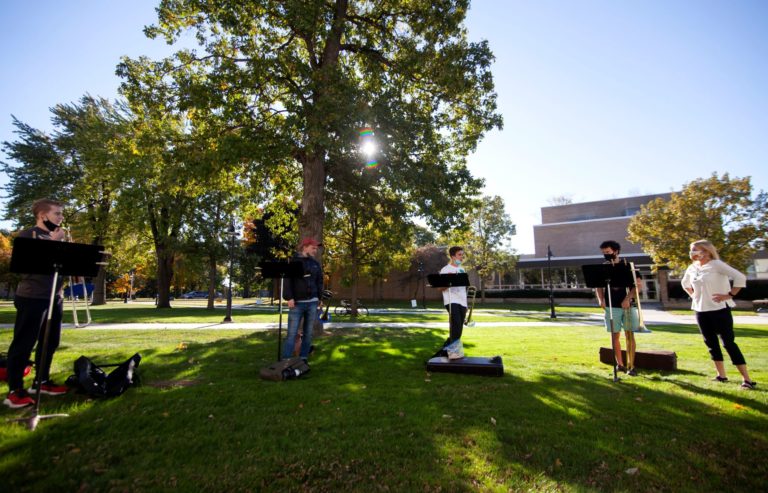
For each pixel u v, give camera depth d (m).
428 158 11.80
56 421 3.53
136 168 19.52
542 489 2.53
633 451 3.08
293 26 10.40
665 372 5.88
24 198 26.47
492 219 34.62
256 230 34.78
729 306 5.24
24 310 3.99
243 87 9.95
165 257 28.17
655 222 22.92
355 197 13.53
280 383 5.07
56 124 28.08
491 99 11.76
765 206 20.75
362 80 12.77
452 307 6.16
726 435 3.38
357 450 3.05
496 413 3.92
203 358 6.86
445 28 11.07
